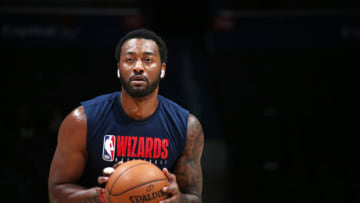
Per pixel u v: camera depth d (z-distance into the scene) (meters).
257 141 11.55
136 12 15.37
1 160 9.52
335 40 14.96
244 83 15.14
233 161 10.22
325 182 9.54
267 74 15.57
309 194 9.02
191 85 14.66
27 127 11.57
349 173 9.90
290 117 13.20
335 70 15.71
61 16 15.09
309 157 10.73
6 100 13.23
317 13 15.05
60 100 13.46
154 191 2.37
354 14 14.78
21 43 14.88
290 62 16.06
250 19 15.47
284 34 15.30
